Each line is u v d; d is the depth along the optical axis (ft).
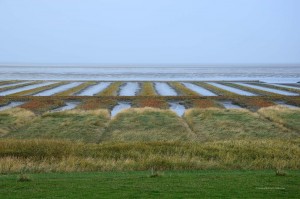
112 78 507.71
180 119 149.89
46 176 63.98
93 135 121.49
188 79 490.08
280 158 82.94
